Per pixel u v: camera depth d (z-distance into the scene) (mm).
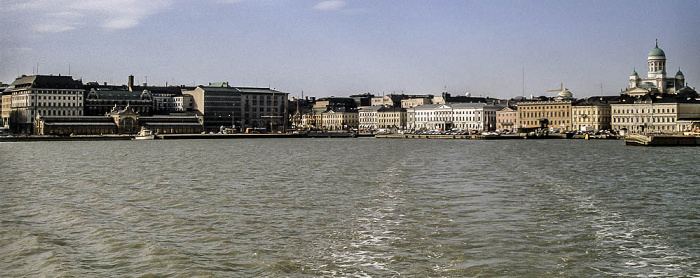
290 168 121812
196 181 96938
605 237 54844
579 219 62500
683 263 47156
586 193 80875
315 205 71312
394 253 49719
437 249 50875
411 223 60688
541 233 56250
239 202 73688
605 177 101438
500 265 46594
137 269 45500
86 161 146000
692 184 90750
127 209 68625
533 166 125438
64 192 83438
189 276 44000
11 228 58438
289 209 68625
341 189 85875
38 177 104875
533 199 75500
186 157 162000
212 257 48469
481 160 145250
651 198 76250
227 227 58875
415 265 46625
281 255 49062
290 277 43969
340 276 44219
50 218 63688
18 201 74938
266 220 62219
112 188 87812
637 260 47938
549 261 47625
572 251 50281
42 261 47500
